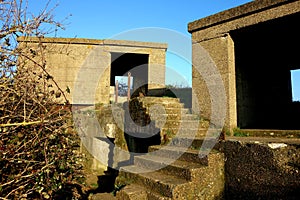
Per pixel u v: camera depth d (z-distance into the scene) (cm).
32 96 290
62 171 413
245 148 359
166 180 356
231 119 512
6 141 282
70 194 508
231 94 521
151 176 382
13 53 275
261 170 338
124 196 358
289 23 484
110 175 765
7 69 282
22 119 296
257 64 679
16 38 292
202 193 355
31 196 351
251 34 555
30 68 310
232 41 548
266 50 686
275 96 726
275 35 565
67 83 942
